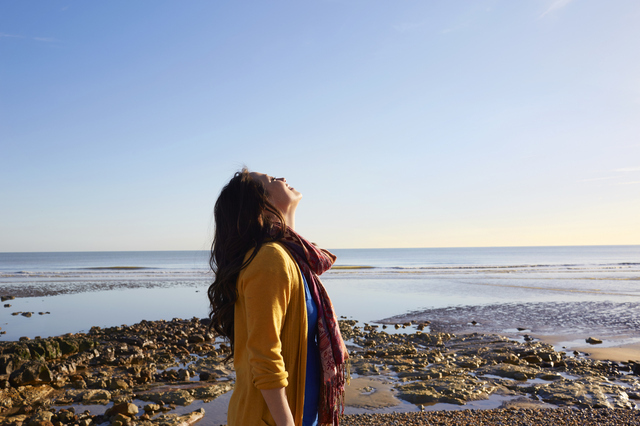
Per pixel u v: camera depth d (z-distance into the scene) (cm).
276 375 143
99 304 1988
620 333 1294
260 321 148
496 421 585
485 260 9681
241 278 160
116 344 1050
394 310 1802
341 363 179
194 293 2469
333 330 177
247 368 160
